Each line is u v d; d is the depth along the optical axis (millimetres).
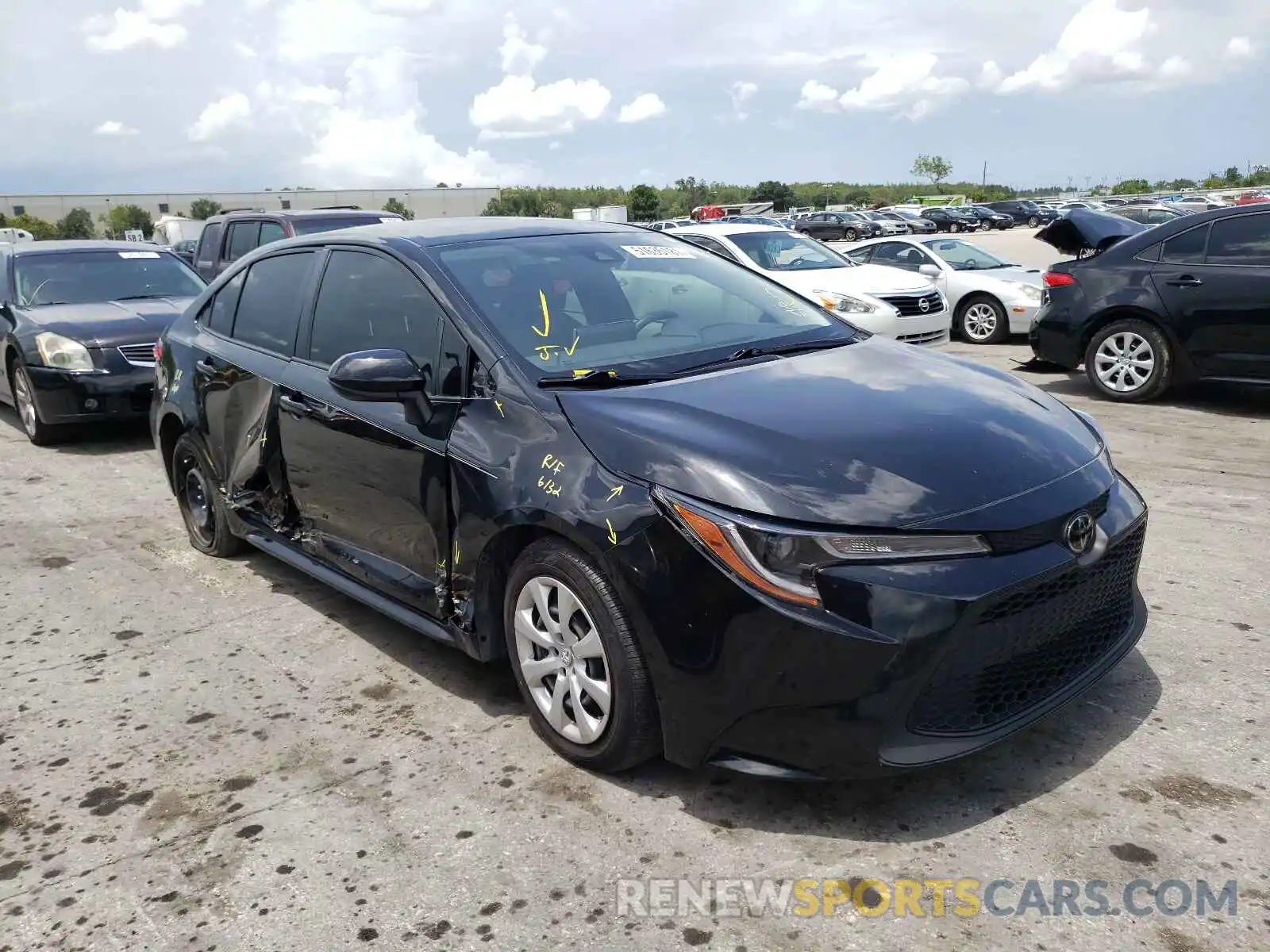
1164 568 4594
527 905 2564
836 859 2672
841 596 2535
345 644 4223
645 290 3963
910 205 90375
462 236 4039
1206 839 2670
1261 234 7469
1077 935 2357
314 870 2752
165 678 3990
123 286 9203
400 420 3562
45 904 2684
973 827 2771
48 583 5133
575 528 2877
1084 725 3252
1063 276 8500
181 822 3021
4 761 3432
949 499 2678
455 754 3299
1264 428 7180
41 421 8062
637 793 3016
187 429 5086
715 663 2660
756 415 3002
